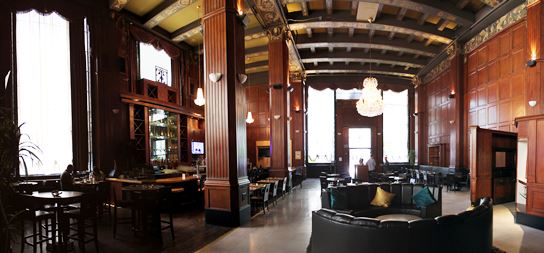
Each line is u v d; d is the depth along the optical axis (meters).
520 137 5.89
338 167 16.09
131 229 5.18
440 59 12.55
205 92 6.00
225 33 5.81
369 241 3.04
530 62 6.86
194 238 4.80
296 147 14.64
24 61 6.45
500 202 7.98
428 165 13.46
